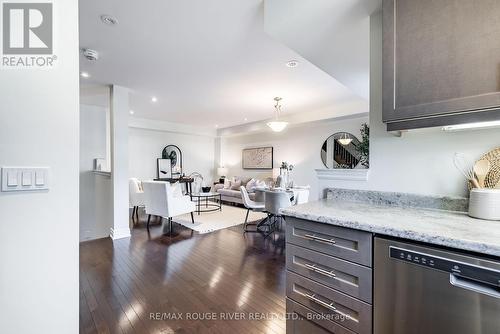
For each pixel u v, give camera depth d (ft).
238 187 24.25
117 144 12.46
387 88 4.11
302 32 6.08
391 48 4.06
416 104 3.79
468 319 2.66
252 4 6.22
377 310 3.37
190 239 12.46
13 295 3.27
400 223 3.40
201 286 7.58
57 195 3.59
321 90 13.46
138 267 8.96
